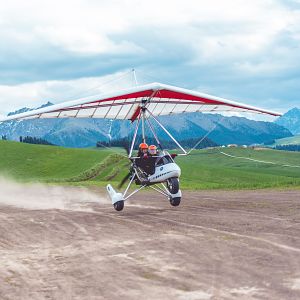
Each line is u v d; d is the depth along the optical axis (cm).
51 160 11012
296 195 2223
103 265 825
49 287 710
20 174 10075
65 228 1282
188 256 860
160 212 1606
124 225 1298
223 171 11156
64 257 909
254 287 654
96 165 9494
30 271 813
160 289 668
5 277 782
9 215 1639
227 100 1922
